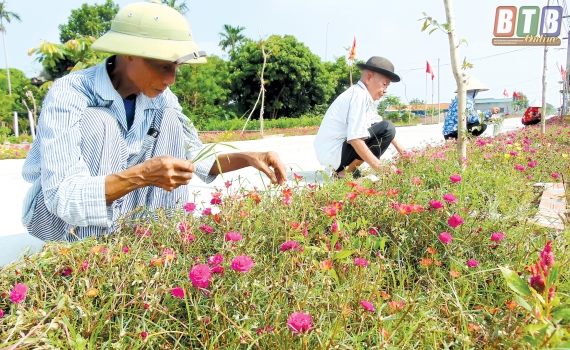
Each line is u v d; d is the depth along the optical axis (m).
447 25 3.06
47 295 1.37
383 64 3.99
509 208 2.10
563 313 1.00
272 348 1.15
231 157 2.27
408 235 1.80
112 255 1.47
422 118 52.62
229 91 34.38
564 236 1.71
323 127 4.18
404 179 2.53
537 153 4.45
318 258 1.63
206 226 1.71
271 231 1.78
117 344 1.08
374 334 1.22
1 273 1.34
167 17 1.79
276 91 37.06
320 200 2.20
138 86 1.88
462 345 1.14
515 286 1.04
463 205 2.07
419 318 1.22
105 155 1.88
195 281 1.15
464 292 1.39
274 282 1.27
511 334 1.11
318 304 1.26
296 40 36.75
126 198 2.03
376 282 1.36
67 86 1.86
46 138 1.74
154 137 2.16
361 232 1.66
